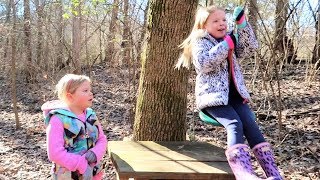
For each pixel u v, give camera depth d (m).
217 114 3.40
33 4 14.12
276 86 10.12
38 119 10.95
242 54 3.60
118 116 10.05
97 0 9.45
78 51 12.39
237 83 3.48
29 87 14.55
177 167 3.46
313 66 10.71
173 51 4.73
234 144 3.15
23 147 8.27
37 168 7.00
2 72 17.03
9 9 13.18
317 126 7.52
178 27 4.68
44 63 14.20
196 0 4.74
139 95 4.95
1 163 7.31
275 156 6.28
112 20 10.52
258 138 3.34
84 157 3.35
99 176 3.57
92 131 3.47
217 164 3.56
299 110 8.48
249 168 3.08
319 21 8.70
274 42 6.85
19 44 13.98
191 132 7.70
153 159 3.68
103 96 12.24
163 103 4.80
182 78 4.80
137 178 3.33
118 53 11.87
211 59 3.34
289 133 7.23
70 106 3.45
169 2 4.66
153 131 4.83
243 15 3.47
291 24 7.93
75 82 3.43
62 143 3.31
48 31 12.79
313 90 9.91
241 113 3.44
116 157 3.73
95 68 16.27
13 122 10.77
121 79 13.82
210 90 3.43
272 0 7.55
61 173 3.36
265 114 8.17
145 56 4.86
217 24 3.50
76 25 13.78
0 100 13.92
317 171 5.69
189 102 9.66
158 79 4.79
